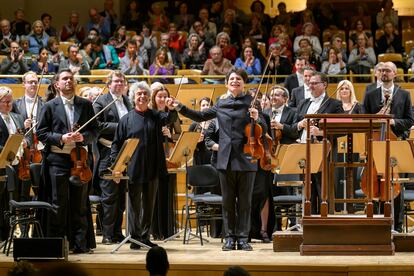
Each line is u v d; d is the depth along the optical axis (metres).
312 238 9.36
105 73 16.92
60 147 9.64
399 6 22.72
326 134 9.38
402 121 11.05
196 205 11.05
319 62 17.11
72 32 19.28
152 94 10.74
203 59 17.66
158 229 11.27
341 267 8.41
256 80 16.52
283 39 18.17
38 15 21.64
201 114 9.85
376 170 9.91
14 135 9.55
